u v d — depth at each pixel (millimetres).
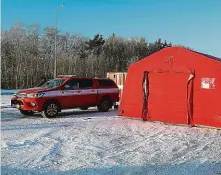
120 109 16938
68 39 96500
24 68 67125
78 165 8133
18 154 9086
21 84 65438
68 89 17516
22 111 17453
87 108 19484
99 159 8734
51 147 9977
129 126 14344
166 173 7648
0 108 20594
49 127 13641
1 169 7691
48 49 86500
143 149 10008
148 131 13203
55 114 16844
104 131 12992
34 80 67062
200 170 7949
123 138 11648
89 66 82500
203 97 14359
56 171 7613
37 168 7816
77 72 78312
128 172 7672
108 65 89562
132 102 16531
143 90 16078
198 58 14586
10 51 70750
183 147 10398
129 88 16688
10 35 76875
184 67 14906
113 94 19875
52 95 16766
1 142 10492
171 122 15117
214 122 14000
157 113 15617
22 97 16562
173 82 15234
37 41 83000
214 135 12594
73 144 10477
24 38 79062
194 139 11734
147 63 16109
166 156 9227
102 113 18875
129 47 110375
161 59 15648
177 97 15055
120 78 26375
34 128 13320
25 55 69875
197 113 14477
